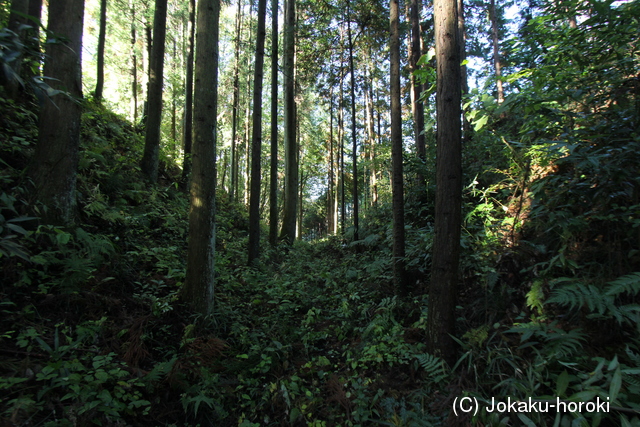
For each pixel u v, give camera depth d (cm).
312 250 1106
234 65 1569
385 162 1112
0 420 222
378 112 1872
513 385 247
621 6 250
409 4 1003
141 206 642
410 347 360
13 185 391
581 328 268
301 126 2289
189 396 310
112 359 323
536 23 327
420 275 513
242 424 300
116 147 786
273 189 868
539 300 301
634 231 268
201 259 427
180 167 1129
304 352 418
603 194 275
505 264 386
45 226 357
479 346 302
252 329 454
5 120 471
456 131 311
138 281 448
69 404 256
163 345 367
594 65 297
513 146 416
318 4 986
